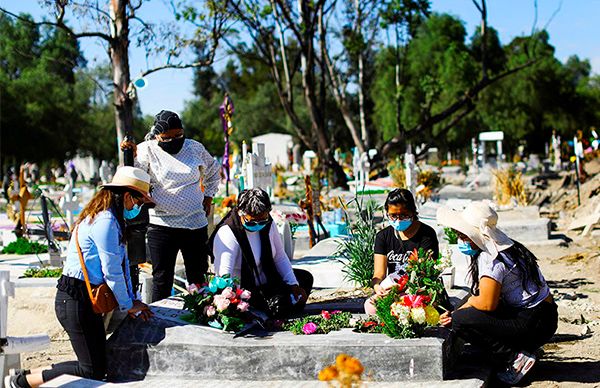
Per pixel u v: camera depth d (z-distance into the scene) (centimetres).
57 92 5916
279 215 1102
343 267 960
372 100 6309
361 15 2941
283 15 2675
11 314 865
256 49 3003
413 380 529
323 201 1975
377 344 532
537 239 1454
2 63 5744
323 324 590
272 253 660
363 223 920
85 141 6334
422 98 5453
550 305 571
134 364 555
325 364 534
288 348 538
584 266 1148
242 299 584
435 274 583
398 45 2988
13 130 5572
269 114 7712
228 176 1664
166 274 691
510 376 566
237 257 645
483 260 558
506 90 5922
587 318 817
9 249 1376
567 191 2342
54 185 4150
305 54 2675
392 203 613
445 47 5866
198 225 697
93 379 543
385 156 2805
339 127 6325
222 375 545
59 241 1467
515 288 560
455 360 576
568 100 6091
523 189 1978
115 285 533
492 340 564
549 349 684
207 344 546
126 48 1416
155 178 676
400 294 572
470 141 5906
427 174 2203
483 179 2978
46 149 5784
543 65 5956
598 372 595
